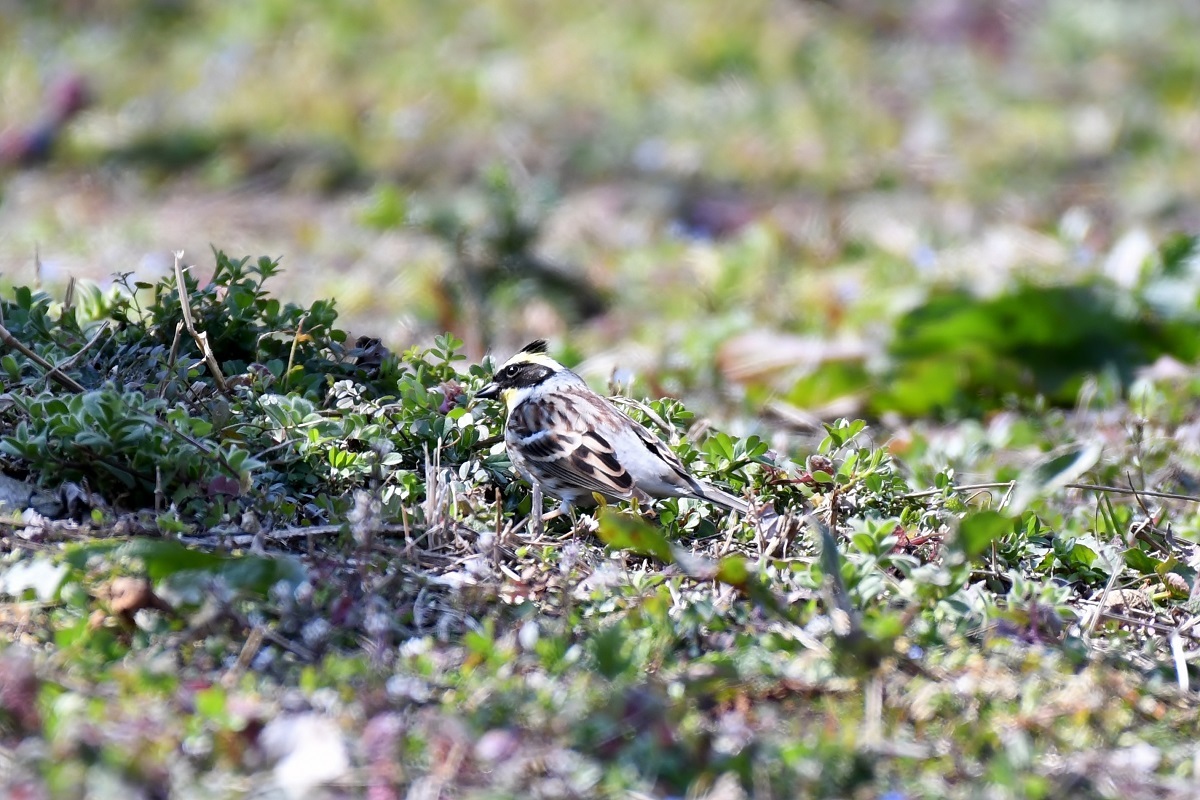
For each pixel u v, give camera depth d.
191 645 7.91
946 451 13.05
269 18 34.53
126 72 31.62
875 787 7.03
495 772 6.91
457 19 34.41
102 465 9.41
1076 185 26.05
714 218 24.08
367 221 22.61
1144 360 15.80
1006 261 20.95
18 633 8.02
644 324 19.09
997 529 8.95
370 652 8.07
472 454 10.73
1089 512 11.30
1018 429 13.98
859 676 7.93
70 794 6.34
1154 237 22.41
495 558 9.09
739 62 32.22
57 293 16.17
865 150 27.52
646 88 31.05
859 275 20.64
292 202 24.86
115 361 10.96
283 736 6.83
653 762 7.02
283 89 30.16
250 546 9.04
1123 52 34.47
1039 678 8.14
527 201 20.14
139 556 8.30
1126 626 9.38
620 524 9.10
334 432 10.12
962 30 35.16
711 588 9.11
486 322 18.73
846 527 10.20
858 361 15.85
